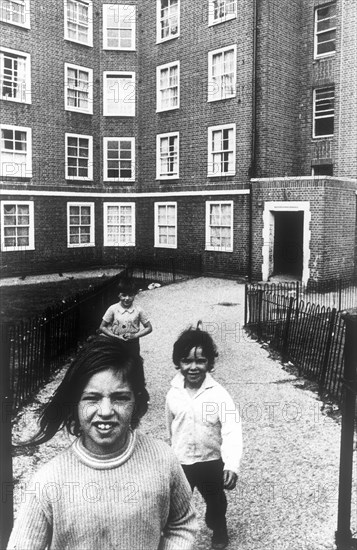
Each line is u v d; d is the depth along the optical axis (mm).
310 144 24797
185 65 26172
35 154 26266
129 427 2139
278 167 24188
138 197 28891
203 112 25453
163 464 2082
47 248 26938
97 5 28188
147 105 28328
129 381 2029
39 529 1932
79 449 2029
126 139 28797
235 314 15586
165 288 21484
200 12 25234
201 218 25734
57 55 26766
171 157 27469
